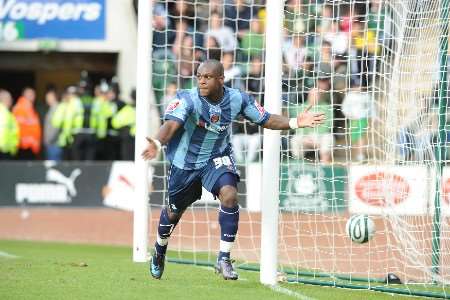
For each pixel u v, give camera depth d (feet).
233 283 89.81
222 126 82.94
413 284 96.89
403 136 103.09
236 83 172.55
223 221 83.25
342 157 149.89
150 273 94.73
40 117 214.90
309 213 121.90
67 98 197.47
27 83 247.91
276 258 90.63
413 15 99.40
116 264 103.91
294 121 82.84
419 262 101.55
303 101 111.65
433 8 100.01
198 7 187.62
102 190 175.22
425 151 102.32
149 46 111.24
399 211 104.99
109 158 194.70
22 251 131.64
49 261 104.58
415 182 104.22
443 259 102.01
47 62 236.02
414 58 100.32
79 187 175.11
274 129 84.12
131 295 79.71
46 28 226.79
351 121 140.05
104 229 162.61
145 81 111.04
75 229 162.71
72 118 195.83
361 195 138.51
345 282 96.32
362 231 88.74
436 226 101.45
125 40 227.61
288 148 112.16
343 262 115.34
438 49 100.83
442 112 101.71
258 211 163.43
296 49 114.73
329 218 132.46
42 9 226.38
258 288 86.69
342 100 151.84
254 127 174.40
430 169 103.60
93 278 90.02
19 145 199.41
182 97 81.51
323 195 134.00
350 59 107.24
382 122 117.91
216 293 82.17
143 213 109.50
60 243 149.69
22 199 175.73
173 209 86.48
